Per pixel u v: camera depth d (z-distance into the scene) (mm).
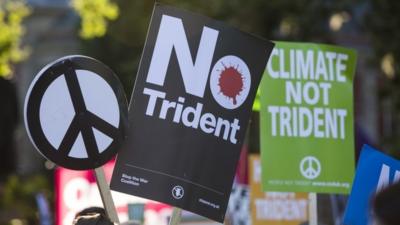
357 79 31812
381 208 3955
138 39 27188
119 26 26438
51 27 36500
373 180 8281
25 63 35812
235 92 7449
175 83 7289
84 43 31000
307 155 9000
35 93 6754
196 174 7266
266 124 8969
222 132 7402
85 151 6883
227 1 24422
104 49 29953
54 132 6797
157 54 7281
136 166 7113
